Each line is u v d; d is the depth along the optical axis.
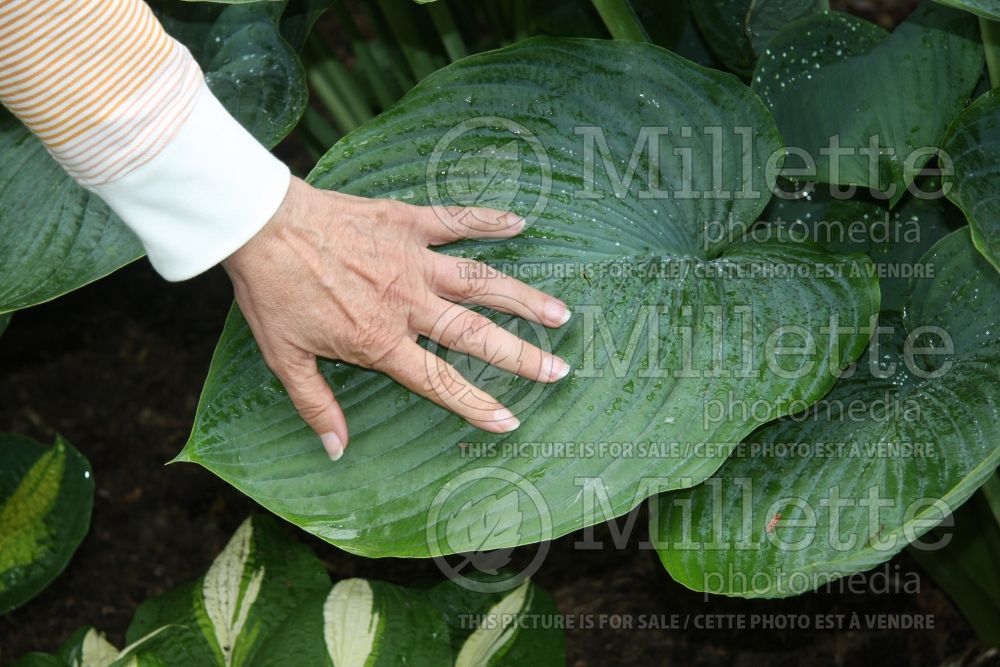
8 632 1.23
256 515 1.12
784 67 0.99
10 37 0.75
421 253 0.86
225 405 0.89
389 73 1.33
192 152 0.78
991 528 1.06
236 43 0.99
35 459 1.17
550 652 1.04
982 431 0.88
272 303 0.83
